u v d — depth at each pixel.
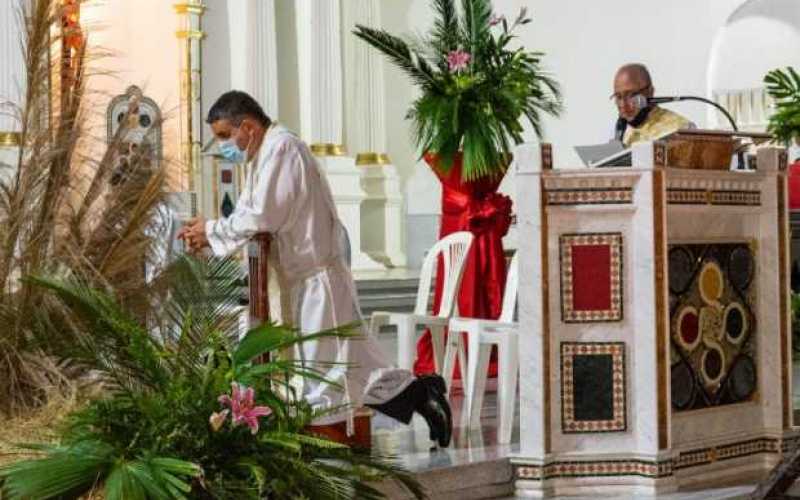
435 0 11.52
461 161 11.14
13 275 6.37
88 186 6.65
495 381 11.38
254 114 7.89
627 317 7.70
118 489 5.12
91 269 6.40
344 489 5.75
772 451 8.33
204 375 5.69
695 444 7.92
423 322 9.70
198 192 14.64
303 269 7.86
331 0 17.86
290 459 5.62
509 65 11.16
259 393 5.80
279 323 7.83
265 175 7.71
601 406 7.71
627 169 7.61
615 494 7.67
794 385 11.23
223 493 5.39
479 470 7.70
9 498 5.18
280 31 17.91
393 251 18.47
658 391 7.63
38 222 6.46
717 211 8.07
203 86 17.00
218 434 5.57
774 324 8.38
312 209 7.85
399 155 18.94
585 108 17.53
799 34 16.66
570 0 17.64
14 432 5.98
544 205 7.64
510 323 9.27
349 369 7.77
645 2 17.28
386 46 11.10
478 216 11.18
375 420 9.42
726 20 16.89
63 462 5.30
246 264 7.73
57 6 6.65
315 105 17.77
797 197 12.94
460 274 9.84
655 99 9.42
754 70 16.86
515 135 11.14
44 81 6.60
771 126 12.84
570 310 7.70
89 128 6.75
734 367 8.24
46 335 6.06
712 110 17.08
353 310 7.98
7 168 6.77
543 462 7.64
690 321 7.96
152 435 5.55
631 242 7.68
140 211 6.55
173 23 16.45
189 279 6.31
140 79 16.33
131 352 5.75
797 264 12.76
